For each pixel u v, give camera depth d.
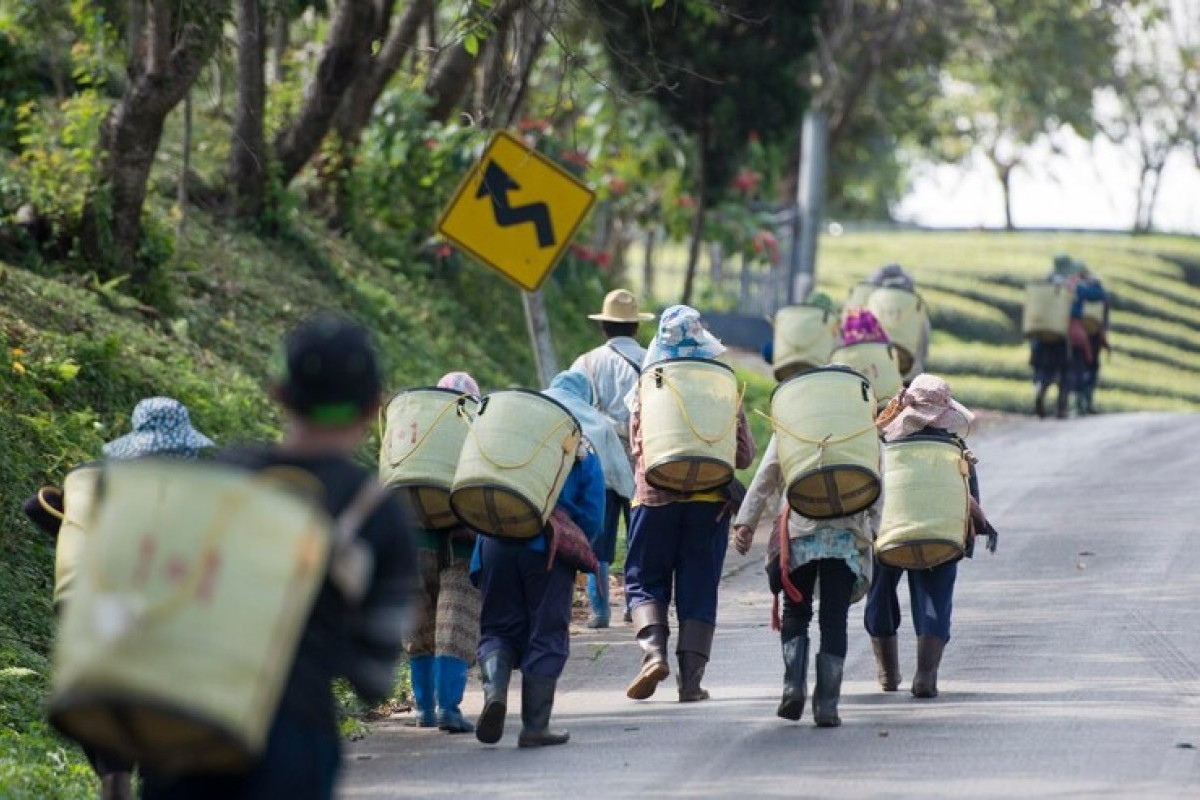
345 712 28.03
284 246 57.91
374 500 14.20
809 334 53.72
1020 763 23.47
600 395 34.56
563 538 25.25
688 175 78.50
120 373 39.59
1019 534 45.09
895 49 114.00
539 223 37.19
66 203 45.25
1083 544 43.09
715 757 24.31
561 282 72.62
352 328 14.69
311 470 14.26
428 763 24.55
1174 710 26.56
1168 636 32.31
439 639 26.61
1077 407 80.38
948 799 21.64
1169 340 133.25
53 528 20.70
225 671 12.33
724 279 96.81
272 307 52.75
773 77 73.56
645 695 27.77
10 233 44.28
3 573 30.22
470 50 39.75
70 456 34.56
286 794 13.48
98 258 45.28
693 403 26.91
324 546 13.06
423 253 65.31
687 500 27.66
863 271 142.75
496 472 24.38
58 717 12.60
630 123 75.00
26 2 53.38
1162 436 68.62
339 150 63.00
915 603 28.30
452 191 65.06
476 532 25.20
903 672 30.23
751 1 72.69
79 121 46.31
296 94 61.78
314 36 67.62
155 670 12.19
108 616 12.25
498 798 22.41
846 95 116.00
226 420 41.16
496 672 25.19
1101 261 153.38
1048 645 31.81
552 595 25.38
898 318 56.06
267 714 12.73
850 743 24.92
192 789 13.51
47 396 36.88
